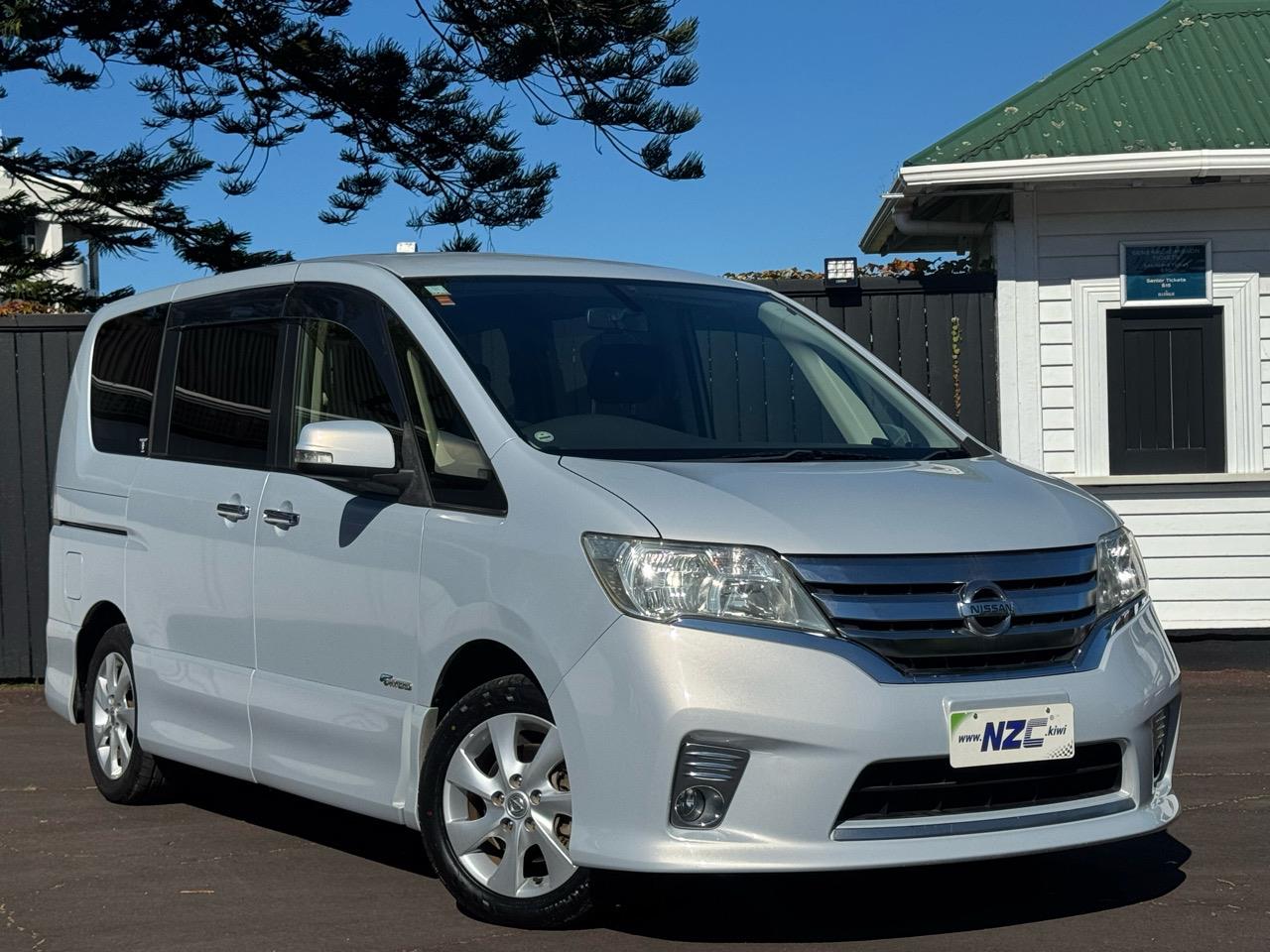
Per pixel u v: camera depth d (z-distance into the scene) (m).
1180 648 10.85
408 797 4.91
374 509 5.11
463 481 4.86
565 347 5.27
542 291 5.55
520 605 4.50
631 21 17.44
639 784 4.20
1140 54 11.95
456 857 4.74
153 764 6.48
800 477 4.64
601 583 4.32
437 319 5.23
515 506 4.64
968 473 4.96
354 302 5.55
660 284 5.89
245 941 4.61
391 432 5.16
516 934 4.58
